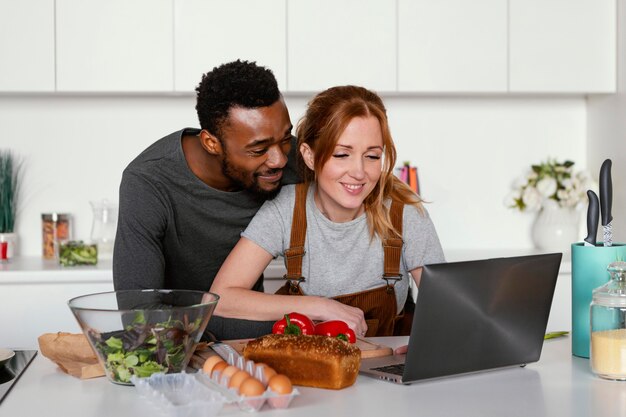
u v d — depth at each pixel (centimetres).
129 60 310
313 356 131
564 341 171
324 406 121
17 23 306
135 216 193
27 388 132
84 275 295
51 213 331
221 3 312
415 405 122
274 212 196
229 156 176
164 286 217
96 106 343
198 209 199
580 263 154
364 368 143
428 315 129
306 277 196
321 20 315
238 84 170
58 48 308
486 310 136
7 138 340
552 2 326
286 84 315
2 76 307
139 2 309
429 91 323
